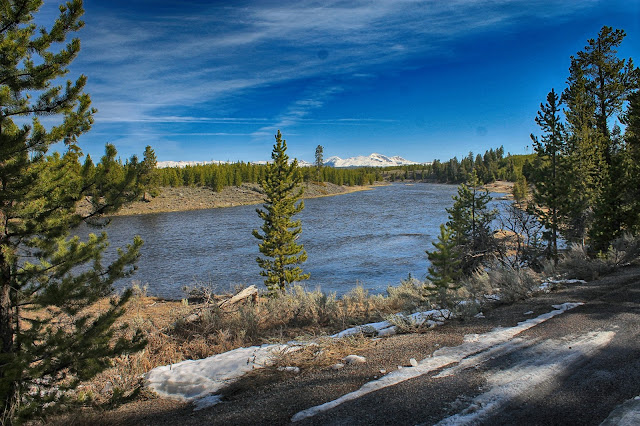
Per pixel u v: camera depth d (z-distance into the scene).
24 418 5.01
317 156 161.25
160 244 38.53
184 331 10.12
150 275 26.45
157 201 81.31
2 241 5.50
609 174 18.08
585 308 7.69
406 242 37.72
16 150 5.23
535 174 20.20
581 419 3.72
